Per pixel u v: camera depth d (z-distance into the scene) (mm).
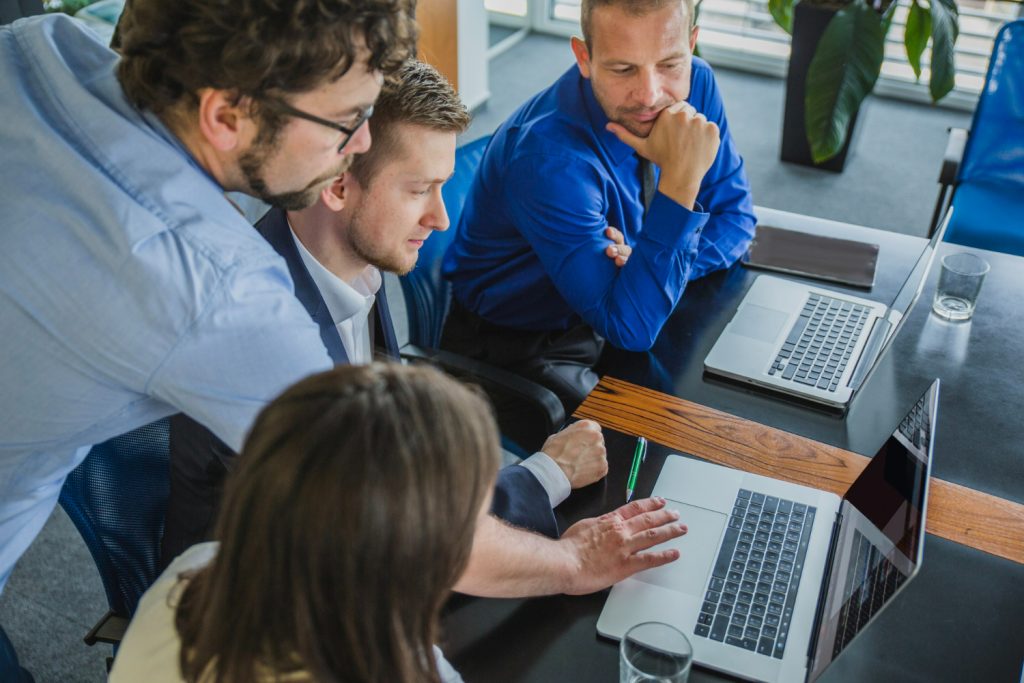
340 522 551
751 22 4309
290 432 566
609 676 1064
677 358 1602
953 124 4020
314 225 1311
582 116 1748
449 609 1136
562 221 1697
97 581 2076
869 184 3602
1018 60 2168
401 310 3021
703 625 1117
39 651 1921
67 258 868
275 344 919
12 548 1064
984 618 1141
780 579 1181
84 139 892
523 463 1315
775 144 3871
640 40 1549
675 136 1596
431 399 588
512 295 1856
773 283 1769
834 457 1382
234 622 595
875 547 1073
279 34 821
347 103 910
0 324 886
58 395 924
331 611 574
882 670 1073
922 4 3068
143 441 1223
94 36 990
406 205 1292
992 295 1725
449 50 3684
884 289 1754
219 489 1172
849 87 2775
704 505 1287
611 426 1442
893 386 1515
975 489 1326
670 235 1605
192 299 872
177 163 907
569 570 1146
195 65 845
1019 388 1510
